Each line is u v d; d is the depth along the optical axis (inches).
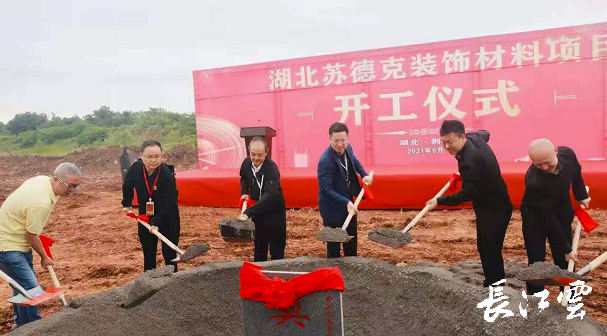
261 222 204.2
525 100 405.1
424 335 145.7
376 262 174.9
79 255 325.1
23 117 2265.0
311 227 358.9
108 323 151.2
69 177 168.7
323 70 459.2
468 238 307.3
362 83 447.5
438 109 428.1
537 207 161.8
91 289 252.4
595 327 110.0
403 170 401.1
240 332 170.7
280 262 181.0
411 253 281.9
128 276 272.1
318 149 467.5
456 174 176.4
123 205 209.6
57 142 1745.8
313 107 465.4
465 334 131.6
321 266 179.0
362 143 452.8
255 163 200.7
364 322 165.6
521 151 409.4
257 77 482.6
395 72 437.7
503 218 164.2
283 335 132.3
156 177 204.1
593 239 288.0
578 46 387.5
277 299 128.2
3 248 167.8
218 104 498.9
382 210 399.5
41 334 137.6
